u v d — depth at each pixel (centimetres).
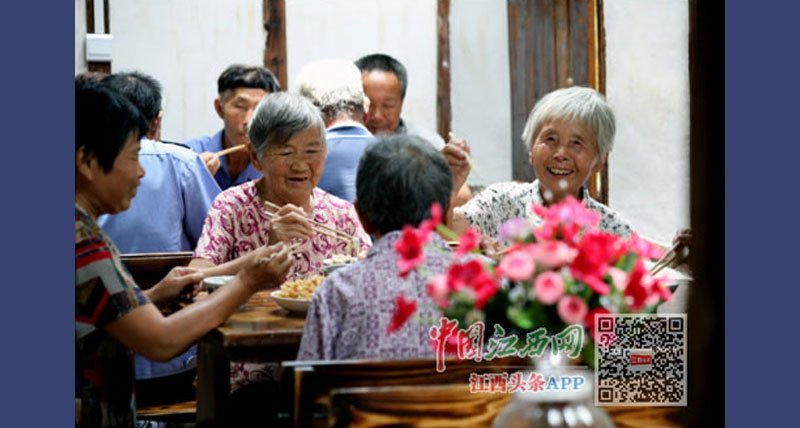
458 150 317
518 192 330
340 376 203
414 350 216
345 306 220
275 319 267
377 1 606
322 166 315
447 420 190
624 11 527
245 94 421
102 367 270
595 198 545
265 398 300
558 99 316
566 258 182
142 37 563
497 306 188
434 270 219
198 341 263
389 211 223
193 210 357
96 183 251
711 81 229
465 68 617
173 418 324
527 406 174
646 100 505
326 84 381
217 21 577
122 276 243
